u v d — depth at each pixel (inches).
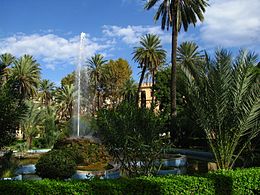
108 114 373.4
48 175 427.5
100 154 587.8
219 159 428.8
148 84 2143.2
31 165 551.5
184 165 613.0
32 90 1611.7
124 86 2153.1
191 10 962.7
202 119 430.3
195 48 1507.1
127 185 257.1
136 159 367.9
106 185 252.4
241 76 402.0
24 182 251.4
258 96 396.5
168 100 1533.0
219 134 422.3
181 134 898.7
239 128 410.3
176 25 936.9
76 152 569.3
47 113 1174.3
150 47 1619.1
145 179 269.6
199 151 791.7
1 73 557.6
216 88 408.5
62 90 1987.0
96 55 1955.0
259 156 528.7
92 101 1851.6
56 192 246.2
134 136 358.9
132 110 370.6
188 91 448.1
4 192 243.8
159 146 366.9
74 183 252.2
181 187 270.8
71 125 983.0
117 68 2161.7
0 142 424.5
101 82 2064.5
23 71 1567.4
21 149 768.3
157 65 1616.6
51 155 437.7
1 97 428.5
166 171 517.0
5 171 462.9
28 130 1031.6
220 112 411.8
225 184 289.0
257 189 306.0
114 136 361.1
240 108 404.5
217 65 411.8
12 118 428.1
